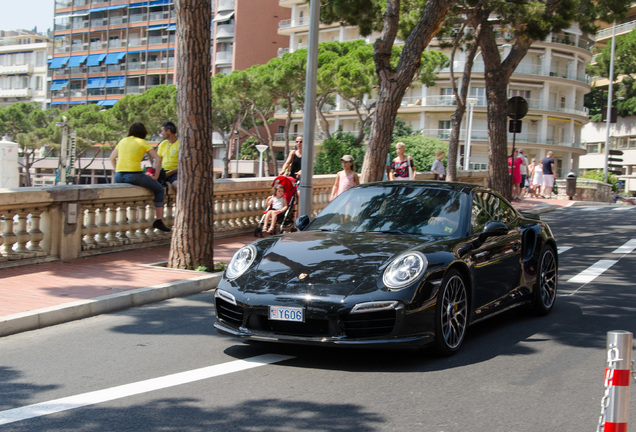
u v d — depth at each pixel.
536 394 4.52
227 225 13.41
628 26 75.56
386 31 13.06
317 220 6.62
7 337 6.18
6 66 103.75
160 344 5.92
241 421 3.98
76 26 91.38
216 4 78.44
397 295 4.98
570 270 10.16
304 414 4.10
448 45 22.67
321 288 5.06
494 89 20.34
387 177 13.33
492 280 6.12
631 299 7.99
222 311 5.55
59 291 7.66
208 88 9.31
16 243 9.67
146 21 85.31
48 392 4.57
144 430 3.84
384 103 13.09
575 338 6.12
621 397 2.49
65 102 92.44
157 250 11.15
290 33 73.50
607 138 40.19
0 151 14.99
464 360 5.36
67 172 39.78
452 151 22.12
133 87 86.88
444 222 6.08
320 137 69.81
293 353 5.57
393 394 4.49
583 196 31.34
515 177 25.05
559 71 66.88
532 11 18.34
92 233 10.40
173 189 11.77
